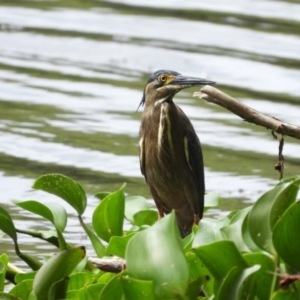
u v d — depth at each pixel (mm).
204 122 15922
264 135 15508
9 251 10445
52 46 19641
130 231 8734
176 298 6246
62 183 8320
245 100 16422
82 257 7102
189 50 19250
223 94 7770
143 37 20203
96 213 8508
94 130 15203
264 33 20500
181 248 6344
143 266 6352
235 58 18828
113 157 14031
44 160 13797
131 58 18750
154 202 12305
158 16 22000
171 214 6496
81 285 7961
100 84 17453
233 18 21844
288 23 21422
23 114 15766
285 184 6473
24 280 7719
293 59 18875
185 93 17781
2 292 7336
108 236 8625
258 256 6660
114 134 15062
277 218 6477
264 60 18766
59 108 16156
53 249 10539
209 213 11930
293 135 7676
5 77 17609
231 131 15555
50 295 7137
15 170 13297
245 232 6922
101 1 23578
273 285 6512
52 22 21391
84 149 14273
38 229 11156
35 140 14562
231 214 9031
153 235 6438
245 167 13914
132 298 6297
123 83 17500
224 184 13164
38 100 16500
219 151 14602
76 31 20641
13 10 22391
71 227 11367
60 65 18531
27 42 19875
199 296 7379
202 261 6559
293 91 17094
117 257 8156
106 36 20297
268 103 16375
